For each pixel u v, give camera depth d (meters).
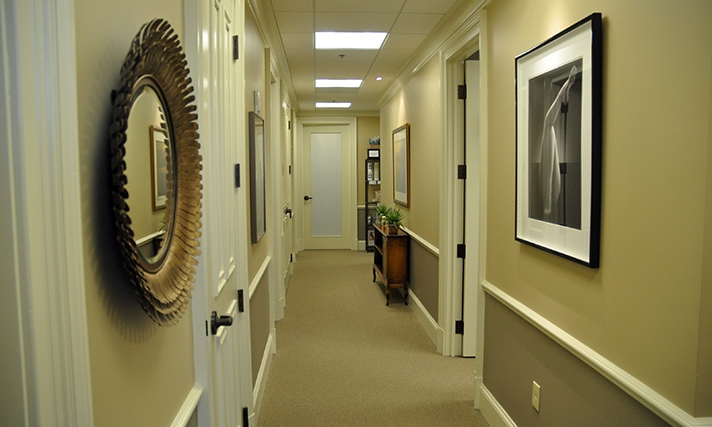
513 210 2.36
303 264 7.52
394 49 4.30
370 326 4.48
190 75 1.28
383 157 7.09
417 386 3.21
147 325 0.93
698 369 1.17
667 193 1.26
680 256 1.21
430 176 4.15
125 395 0.82
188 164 1.08
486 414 2.75
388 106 6.60
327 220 9.02
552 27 1.92
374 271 6.35
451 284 3.71
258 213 2.80
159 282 0.88
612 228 1.51
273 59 3.99
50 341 0.56
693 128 1.16
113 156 0.70
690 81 1.17
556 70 1.83
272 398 3.04
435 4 3.10
